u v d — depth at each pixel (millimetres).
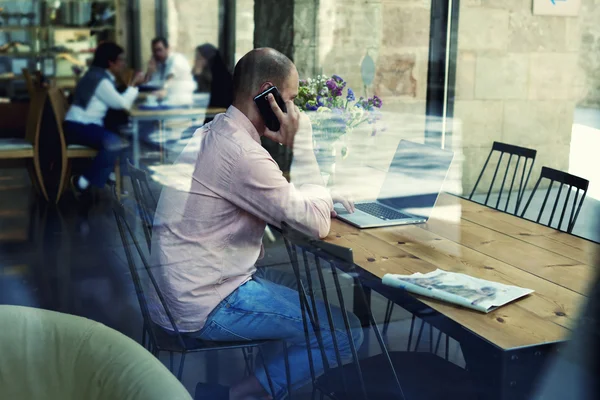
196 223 1802
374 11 3182
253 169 1764
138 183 2346
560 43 3465
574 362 1409
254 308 1825
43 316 1182
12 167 2990
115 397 1066
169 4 2902
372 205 2168
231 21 3027
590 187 2648
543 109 3475
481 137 3352
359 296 1755
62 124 2951
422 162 2426
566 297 1522
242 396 1841
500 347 1314
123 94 2924
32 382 1143
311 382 1787
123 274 2646
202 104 2971
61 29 2977
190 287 1822
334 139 2369
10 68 2977
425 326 1806
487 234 1990
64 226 2844
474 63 3355
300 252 1804
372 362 1751
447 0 3312
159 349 1872
